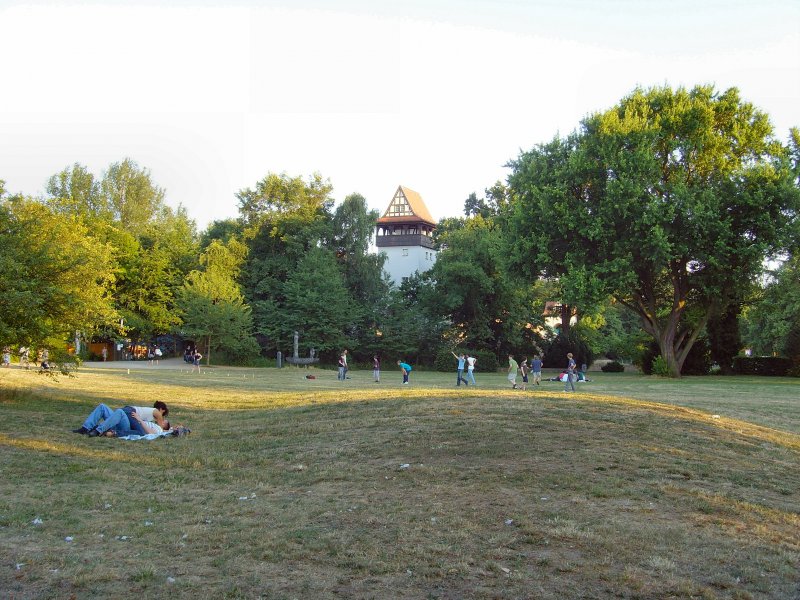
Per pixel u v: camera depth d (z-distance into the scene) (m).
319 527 7.78
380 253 76.12
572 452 11.48
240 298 61.72
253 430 15.71
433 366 69.12
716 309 46.59
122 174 78.38
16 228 20.00
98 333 24.83
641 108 44.22
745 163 43.44
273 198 74.81
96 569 6.20
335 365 68.44
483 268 69.25
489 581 6.20
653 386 36.16
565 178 43.66
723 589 6.26
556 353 71.75
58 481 9.84
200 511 8.48
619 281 40.66
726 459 12.09
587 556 6.89
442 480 9.87
